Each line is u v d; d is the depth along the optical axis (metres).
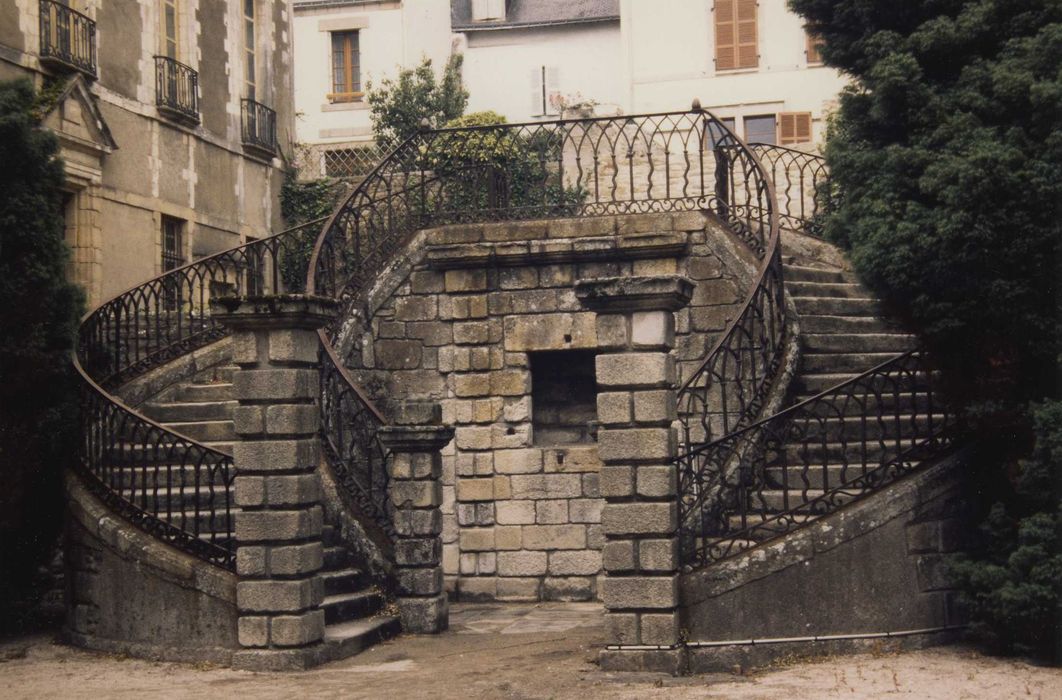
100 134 17.56
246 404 10.52
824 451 10.35
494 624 12.61
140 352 16.30
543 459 14.75
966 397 10.26
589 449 14.65
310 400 10.74
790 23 27.59
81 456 11.99
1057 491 9.45
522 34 30.30
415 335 15.08
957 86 10.23
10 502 11.93
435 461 12.09
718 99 27.78
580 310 14.76
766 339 13.12
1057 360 9.64
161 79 19.22
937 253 9.77
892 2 10.63
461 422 14.94
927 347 10.41
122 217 18.19
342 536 12.33
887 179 10.20
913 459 10.31
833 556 9.93
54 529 12.51
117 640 11.10
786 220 17.95
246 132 21.75
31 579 12.64
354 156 26.12
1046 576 9.29
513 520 14.76
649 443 9.72
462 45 30.42
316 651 10.41
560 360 15.08
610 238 14.63
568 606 14.09
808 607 9.88
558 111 29.27
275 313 10.48
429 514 11.98
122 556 11.09
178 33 20.08
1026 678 8.95
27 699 9.30
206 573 10.66
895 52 10.36
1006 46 10.04
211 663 10.50
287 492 10.42
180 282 15.49
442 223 15.41
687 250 14.54
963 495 10.22
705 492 10.50
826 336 13.81
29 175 12.31
